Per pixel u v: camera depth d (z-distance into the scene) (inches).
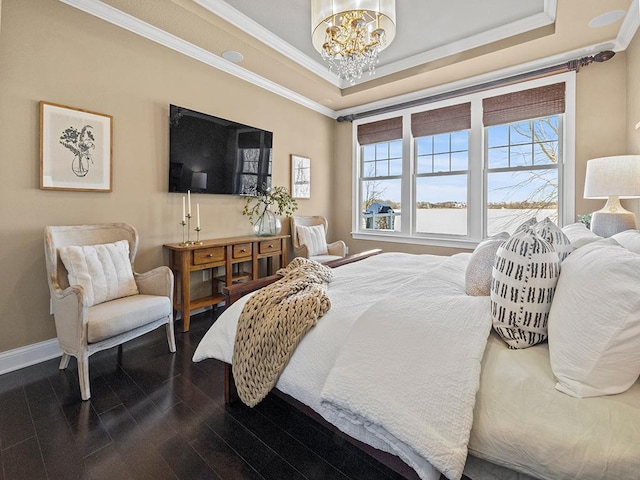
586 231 75.6
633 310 32.5
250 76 143.3
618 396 33.8
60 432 60.0
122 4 96.0
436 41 128.3
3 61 80.7
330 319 53.4
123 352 94.4
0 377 79.9
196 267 113.8
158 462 53.2
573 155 125.3
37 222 87.4
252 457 54.5
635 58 105.1
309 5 106.1
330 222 201.2
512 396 36.5
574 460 31.6
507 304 44.1
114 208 102.8
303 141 177.6
